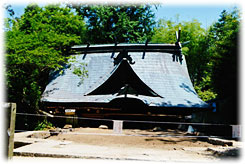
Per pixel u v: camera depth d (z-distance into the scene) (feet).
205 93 75.92
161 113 48.67
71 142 25.38
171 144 27.55
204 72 87.04
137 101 46.34
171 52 61.05
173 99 49.14
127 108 48.83
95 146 23.50
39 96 46.78
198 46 90.99
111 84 51.31
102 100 46.70
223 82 37.40
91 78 56.80
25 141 23.17
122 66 50.93
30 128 40.65
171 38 92.89
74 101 48.42
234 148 23.85
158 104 46.16
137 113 48.73
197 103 48.32
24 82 43.42
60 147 21.06
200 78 95.66
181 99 49.52
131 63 54.60
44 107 49.96
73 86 55.47
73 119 45.16
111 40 90.33
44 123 43.37
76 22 63.46
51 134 31.81
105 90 51.47
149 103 44.86
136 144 26.61
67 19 59.72
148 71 55.88
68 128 39.55
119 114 48.80
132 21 88.43
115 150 21.33
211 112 52.34
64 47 62.23
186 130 45.57
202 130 52.19
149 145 26.25
